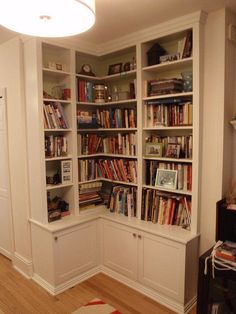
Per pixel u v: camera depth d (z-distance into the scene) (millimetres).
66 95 2828
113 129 2998
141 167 2742
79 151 2965
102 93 3107
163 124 2609
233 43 2289
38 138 2566
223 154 2254
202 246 2434
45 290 2637
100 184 3178
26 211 2793
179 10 2150
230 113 2312
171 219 2582
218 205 2146
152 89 2639
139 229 2576
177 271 2336
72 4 1162
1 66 2863
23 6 1186
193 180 2363
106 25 2434
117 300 2496
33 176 2695
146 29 2508
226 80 2221
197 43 2221
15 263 3047
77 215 2908
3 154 3059
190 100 2490
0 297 2525
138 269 2637
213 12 2195
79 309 2361
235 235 2076
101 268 3010
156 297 2506
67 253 2680
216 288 2023
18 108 2703
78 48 2842
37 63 2488
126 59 3082
